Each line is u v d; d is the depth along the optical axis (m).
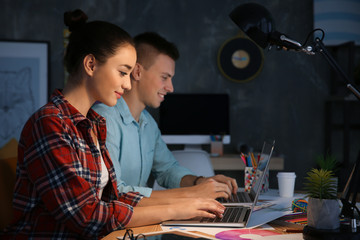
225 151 4.14
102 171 1.20
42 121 1.00
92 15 4.07
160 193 1.44
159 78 1.68
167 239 1.04
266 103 4.15
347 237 1.00
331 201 1.04
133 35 4.09
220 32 4.13
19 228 1.02
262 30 1.42
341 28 3.97
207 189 1.49
